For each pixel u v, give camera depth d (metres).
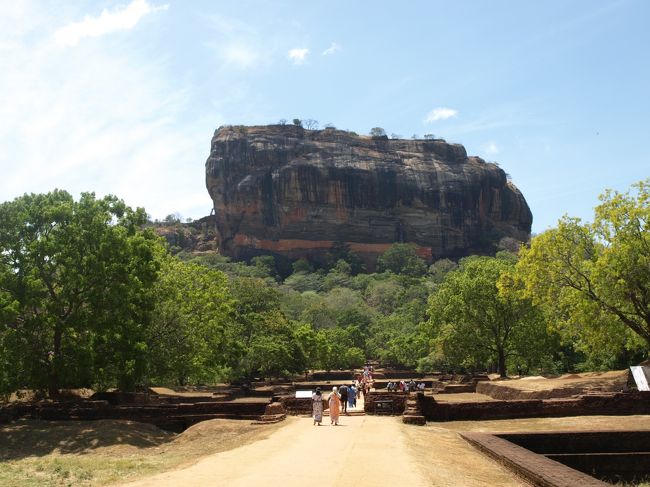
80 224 33.69
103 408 30.83
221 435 25.03
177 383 57.81
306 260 174.88
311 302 125.12
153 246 41.25
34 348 32.44
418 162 187.62
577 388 32.38
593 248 34.22
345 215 177.62
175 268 43.41
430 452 17.20
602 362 53.19
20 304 31.86
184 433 26.73
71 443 25.78
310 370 96.38
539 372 63.47
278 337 69.25
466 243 182.75
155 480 13.62
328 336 99.81
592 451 19.42
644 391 26.80
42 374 32.38
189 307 41.16
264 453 17.03
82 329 32.34
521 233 197.50
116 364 33.88
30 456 24.06
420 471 13.91
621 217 32.66
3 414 30.28
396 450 17.16
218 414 30.66
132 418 30.72
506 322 51.31
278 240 176.50
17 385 31.69
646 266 31.31
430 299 57.44
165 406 30.94
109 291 32.47
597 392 31.19
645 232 32.25
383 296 137.50
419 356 82.81
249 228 179.00
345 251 175.38
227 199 180.00
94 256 32.34
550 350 51.72
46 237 32.56
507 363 61.44
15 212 33.41
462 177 185.75
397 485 12.27
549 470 13.14
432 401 27.39
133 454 23.69
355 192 178.00
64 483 16.89
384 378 77.75
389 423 25.27
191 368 41.22
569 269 34.38
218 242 185.25
